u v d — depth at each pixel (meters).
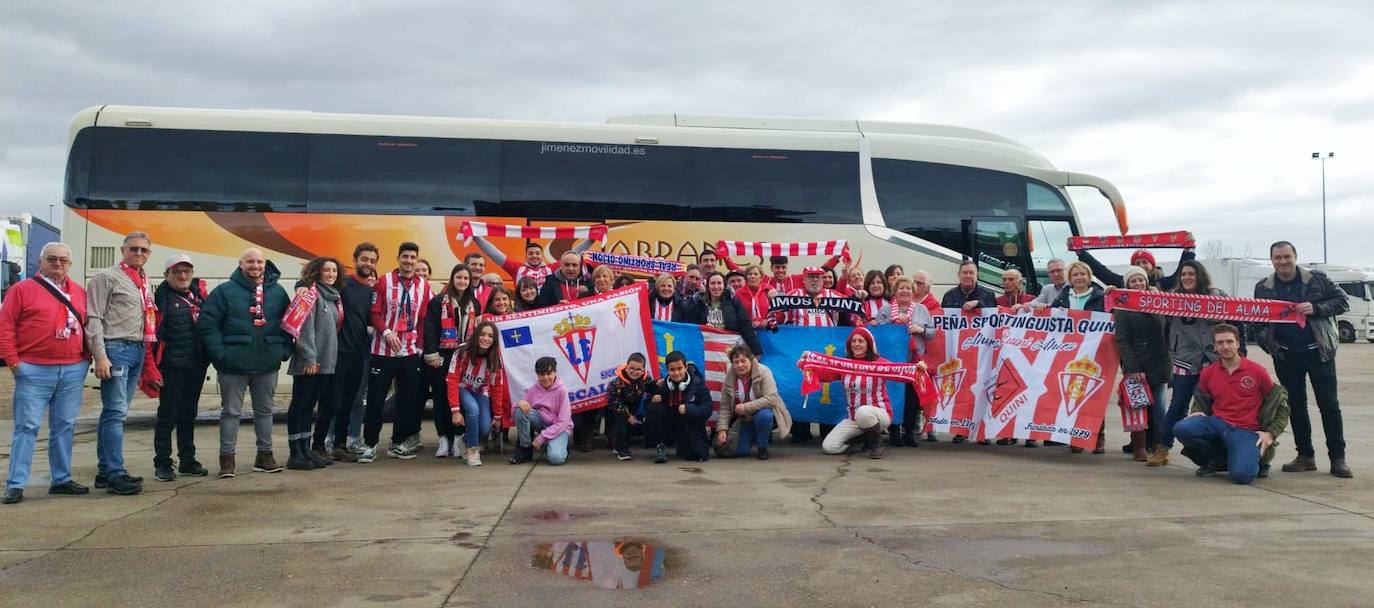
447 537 5.52
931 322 10.06
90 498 6.72
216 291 7.55
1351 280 36.88
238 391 7.70
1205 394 7.84
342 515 6.15
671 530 5.71
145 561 4.99
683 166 13.03
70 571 4.80
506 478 7.71
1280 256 7.93
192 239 12.13
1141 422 8.63
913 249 13.17
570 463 8.63
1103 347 9.16
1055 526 5.84
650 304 10.37
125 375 6.98
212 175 12.28
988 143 13.76
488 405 8.75
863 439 9.68
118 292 6.92
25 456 6.56
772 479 7.70
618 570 4.81
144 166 12.21
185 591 4.46
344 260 12.33
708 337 9.92
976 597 4.35
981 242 13.33
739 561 4.98
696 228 12.89
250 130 12.45
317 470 8.09
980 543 5.38
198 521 5.96
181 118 12.37
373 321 8.58
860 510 6.34
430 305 8.58
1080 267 9.63
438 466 8.39
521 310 9.72
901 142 13.48
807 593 4.42
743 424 9.03
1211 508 6.41
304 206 12.37
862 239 13.10
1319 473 7.96
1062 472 8.08
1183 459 8.88
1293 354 7.87
